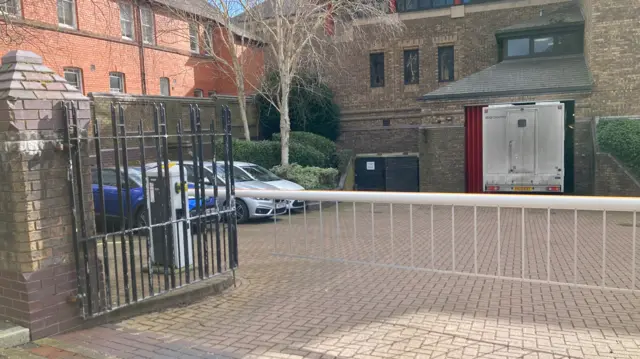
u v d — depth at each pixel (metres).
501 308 5.13
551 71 17.72
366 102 23.28
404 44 22.61
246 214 12.22
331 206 15.70
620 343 4.09
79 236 4.52
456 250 8.44
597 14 15.67
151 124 17.23
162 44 21.28
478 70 21.78
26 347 4.13
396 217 13.29
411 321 4.73
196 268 6.77
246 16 18.86
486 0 21.64
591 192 15.77
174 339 4.38
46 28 15.98
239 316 5.02
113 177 10.69
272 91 19.92
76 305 4.56
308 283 6.28
